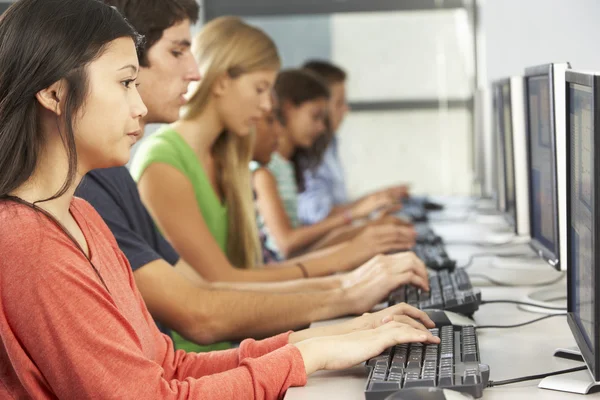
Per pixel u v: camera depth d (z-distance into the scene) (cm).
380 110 598
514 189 226
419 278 183
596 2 318
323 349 132
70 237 118
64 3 119
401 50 589
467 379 117
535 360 138
